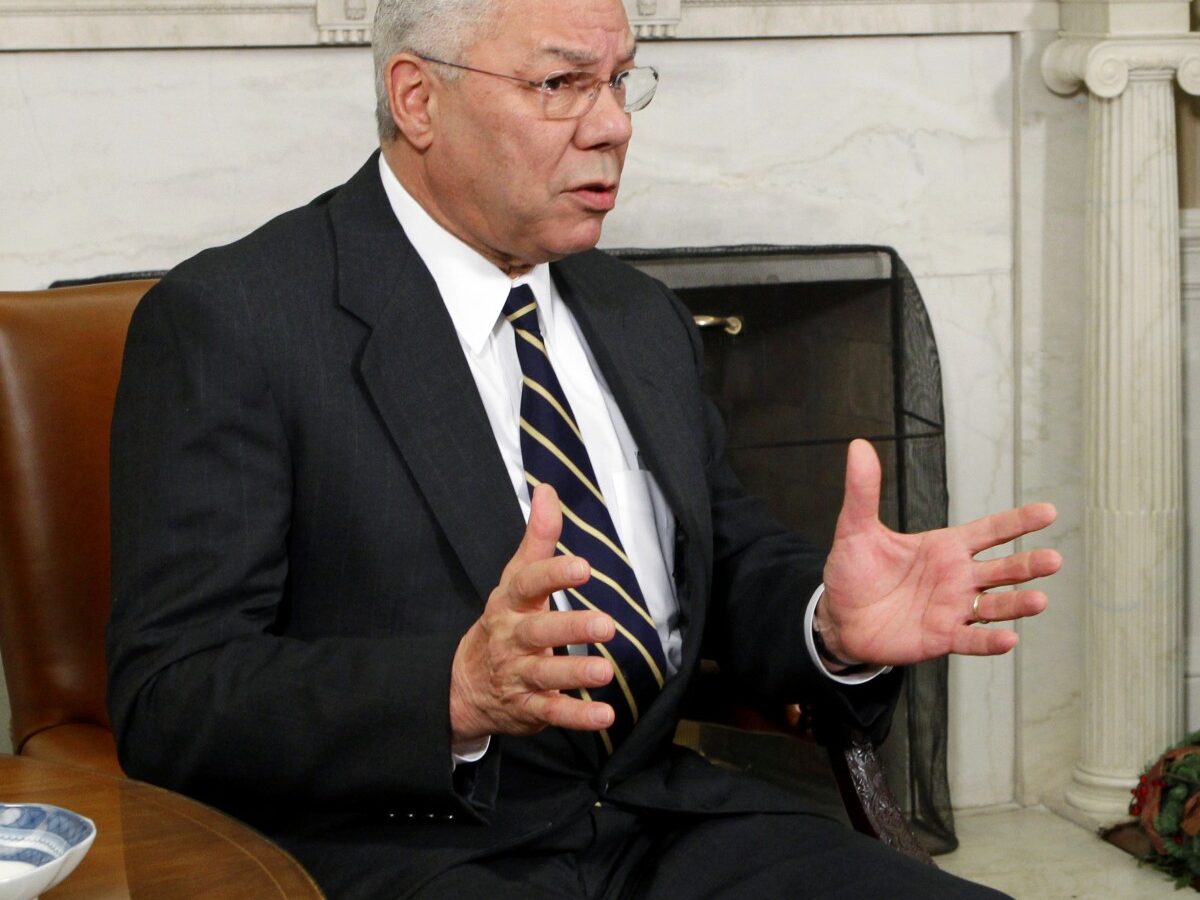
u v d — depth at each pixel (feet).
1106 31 9.73
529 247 5.86
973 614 5.21
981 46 10.19
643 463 6.30
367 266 5.73
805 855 5.59
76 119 8.92
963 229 10.37
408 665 4.88
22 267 8.99
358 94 9.28
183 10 8.86
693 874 5.54
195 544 5.30
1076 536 10.80
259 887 3.74
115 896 3.69
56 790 4.49
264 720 4.94
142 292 7.03
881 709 5.85
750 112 9.92
